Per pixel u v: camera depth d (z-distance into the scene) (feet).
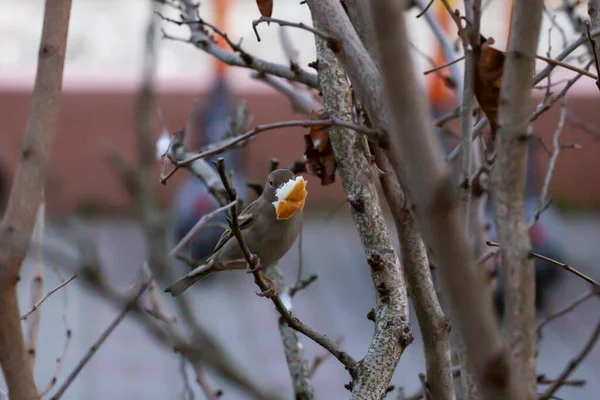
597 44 18.34
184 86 78.28
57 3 13.19
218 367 11.44
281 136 77.92
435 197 9.77
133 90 79.05
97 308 59.72
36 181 12.67
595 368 52.39
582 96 83.20
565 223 82.89
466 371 17.71
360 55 13.91
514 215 11.68
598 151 85.05
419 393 21.40
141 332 57.21
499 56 14.71
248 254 16.62
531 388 11.38
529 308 11.53
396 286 17.66
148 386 48.88
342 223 77.97
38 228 19.56
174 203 43.98
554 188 86.89
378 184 19.86
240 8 73.97
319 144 20.84
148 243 12.25
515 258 11.60
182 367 21.81
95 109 78.84
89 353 15.90
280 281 23.84
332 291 63.82
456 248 9.83
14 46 85.20
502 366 9.93
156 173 60.54
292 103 27.40
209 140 43.24
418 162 9.80
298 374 21.93
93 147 77.82
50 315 58.08
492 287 21.35
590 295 22.56
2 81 80.79
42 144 12.85
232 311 57.77
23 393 12.56
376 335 17.38
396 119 9.87
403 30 9.75
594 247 76.13
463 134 15.29
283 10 75.15
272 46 74.28
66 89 78.95
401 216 15.97
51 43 13.12
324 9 14.23
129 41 83.41
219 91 45.60
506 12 59.93
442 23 51.13
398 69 9.76
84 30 82.64
